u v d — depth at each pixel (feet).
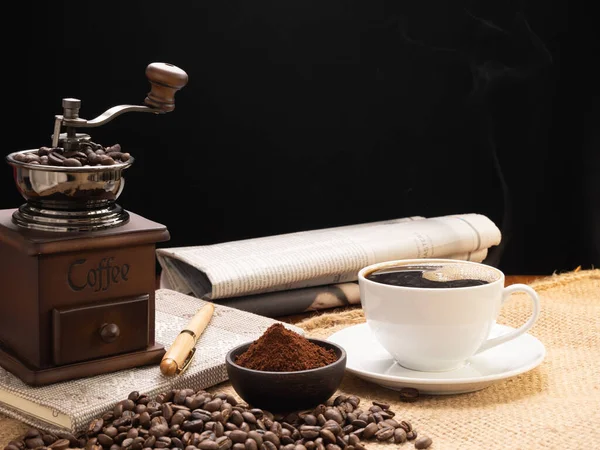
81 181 2.90
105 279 3.00
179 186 5.30
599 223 5.39
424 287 3.02
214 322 3.43
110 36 5.03
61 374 2.94
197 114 5.23
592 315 3.62
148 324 3.08
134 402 2.86
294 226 5.46
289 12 5.17
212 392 3.09
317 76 5.28
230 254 3.88
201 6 5.08
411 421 2.86
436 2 5.27
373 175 5.46
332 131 5.37
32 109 5.01
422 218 4.53
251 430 2.76
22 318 2.99
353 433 2.77
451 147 5.46
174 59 5.12
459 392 3.03
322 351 2.97
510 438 2.75
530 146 5.44
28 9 4.90
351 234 4.14
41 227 2.95
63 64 5.00
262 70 5.23
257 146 5.32
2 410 2.93
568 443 2.71
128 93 5.11
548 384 3.11
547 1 5.27
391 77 5.34
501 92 5.40
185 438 2.69
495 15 5.29
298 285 3.88
